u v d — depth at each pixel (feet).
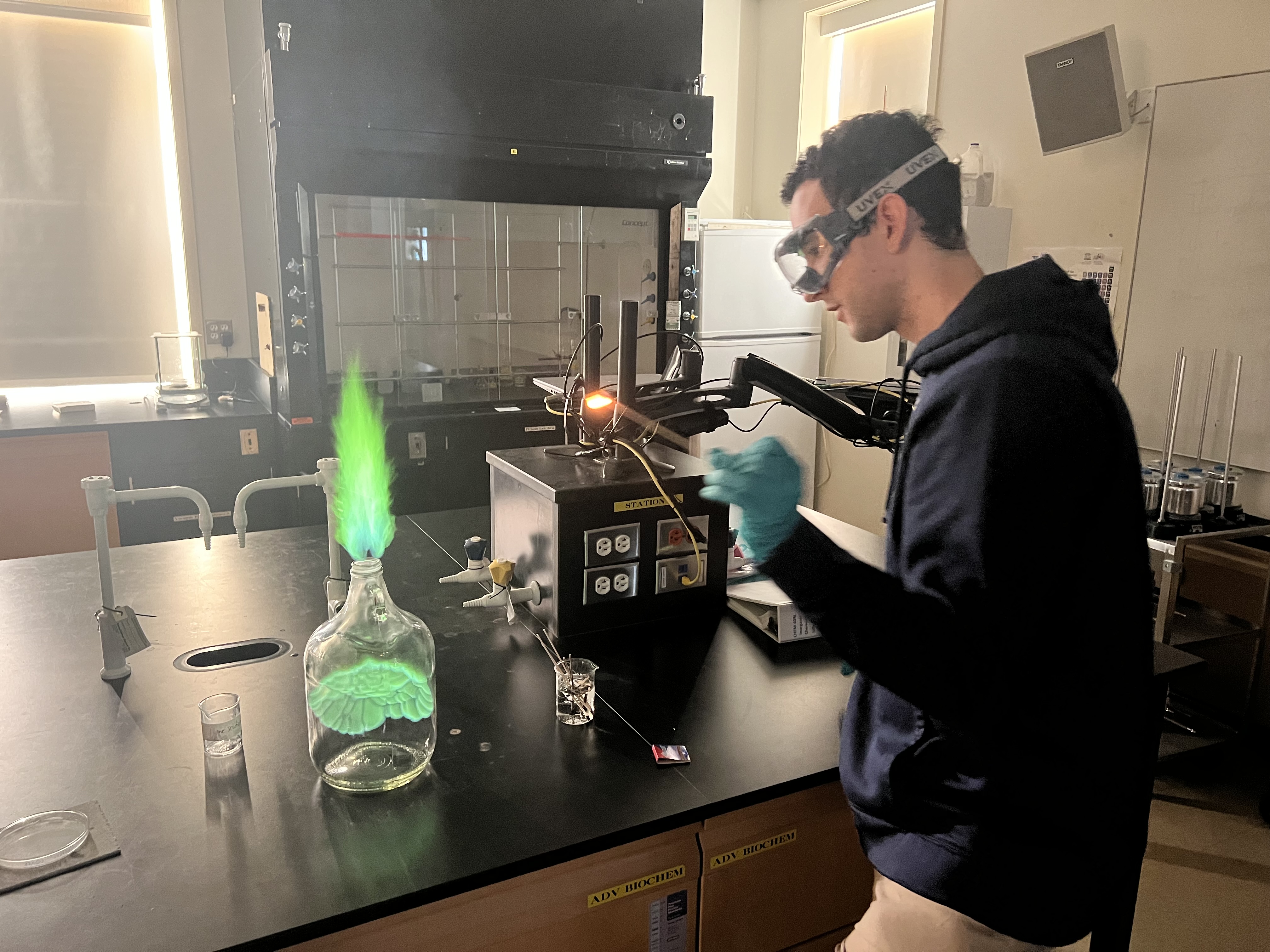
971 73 12.00
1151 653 3.08
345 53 8.96
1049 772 2.99
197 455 10.48
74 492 9.96
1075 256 10.95
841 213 3.26
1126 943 4.13
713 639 4.99
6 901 2.86
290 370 9.63
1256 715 9.30
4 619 5.25
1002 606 2.73
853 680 4.47
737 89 15.67
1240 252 9.29
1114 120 9.93
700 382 5.43
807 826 3.97
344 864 3.06
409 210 10.22
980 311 2.98
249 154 10.68
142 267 11.76
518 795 3.49
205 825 3.27
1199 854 7.61
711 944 3.86
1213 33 9.37
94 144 11.22
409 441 10.41
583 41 10.35
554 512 4.76
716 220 14.26
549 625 5.03
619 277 11.64
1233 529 8.88
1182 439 10.09
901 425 4.59
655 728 4.02
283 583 5.85
